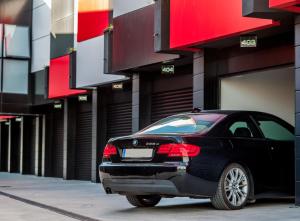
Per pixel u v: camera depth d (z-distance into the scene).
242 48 13.41
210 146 8.84
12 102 26.08
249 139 9.38
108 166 9.23
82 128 22.88
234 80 13.98
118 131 19.83
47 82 23.78
